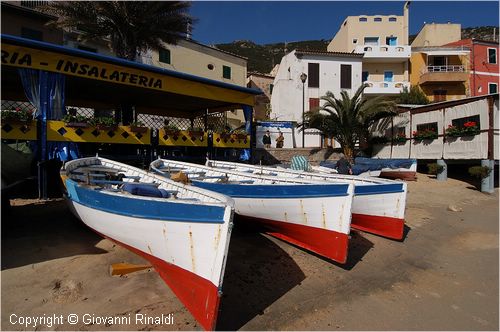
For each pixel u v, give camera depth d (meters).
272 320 4.31
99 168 7.61
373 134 21.67
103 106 15.24
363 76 30.78
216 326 4.09
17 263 4.96
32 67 8.36
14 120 7.82
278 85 27.89
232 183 7.66
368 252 7.09
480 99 13.58
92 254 5.41
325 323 4.33
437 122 16.11
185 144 11.39
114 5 15.95
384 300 5.04
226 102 13.45
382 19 32.94
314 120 19.50
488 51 30.58
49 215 7.15
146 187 5.30
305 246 6.60
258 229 7.46
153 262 4.80
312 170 11.57
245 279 5.29
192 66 28.16
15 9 19.28
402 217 8.02
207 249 3.96
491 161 13.15
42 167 8.38
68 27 16.94
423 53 30.39
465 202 11.95
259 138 22.61
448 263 6.66
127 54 17.11
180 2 16.80
